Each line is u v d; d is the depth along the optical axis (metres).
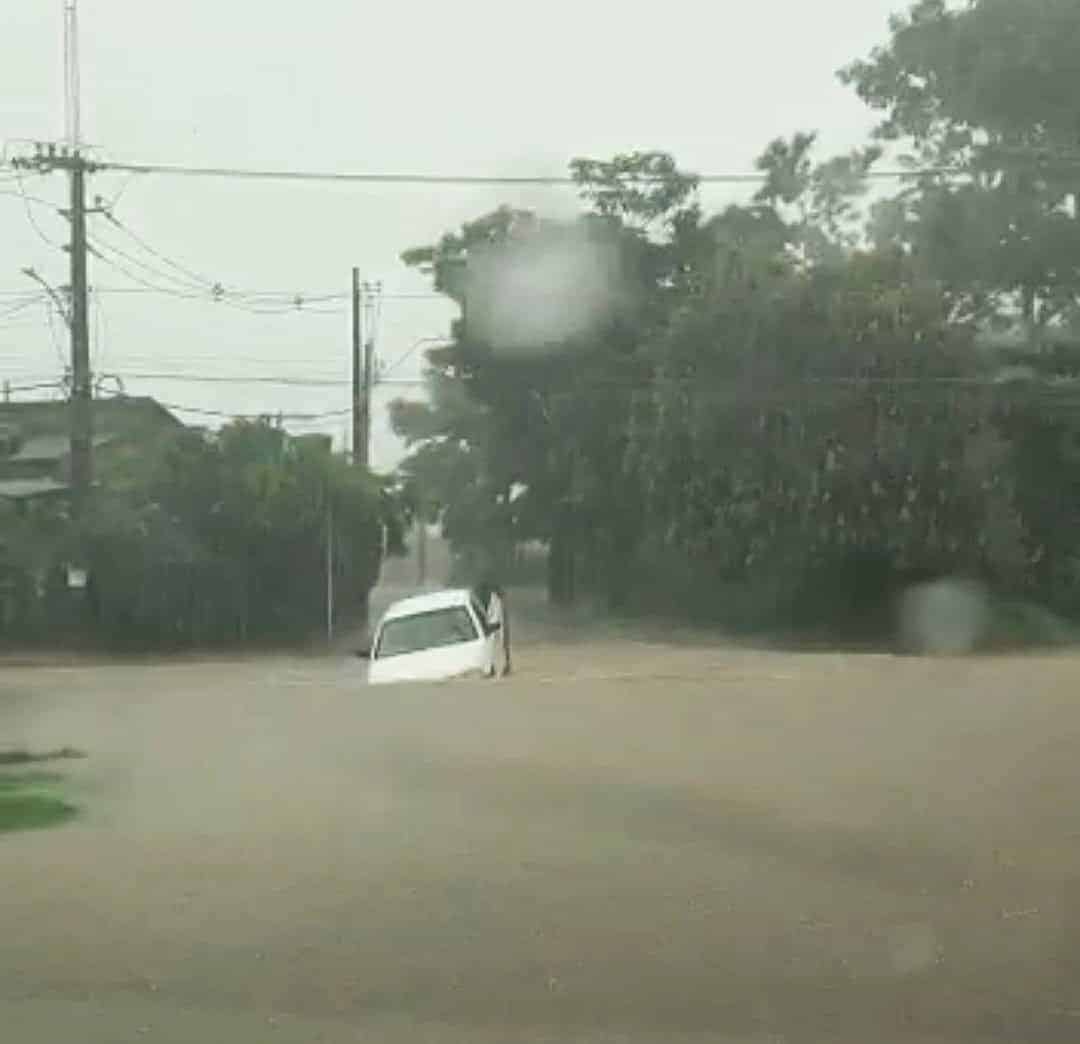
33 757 12.49
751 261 32.31
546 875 8.20
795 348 31.17
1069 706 13.98
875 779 10.63
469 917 7.42
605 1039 5.83
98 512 35.41
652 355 35.75
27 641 35.41
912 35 34.47
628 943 6.99
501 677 18.81
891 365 30.91
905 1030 5.90
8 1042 5.84
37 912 7.56
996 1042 5.78
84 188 33.41
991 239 33.97
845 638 33.06
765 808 9.73
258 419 38.25
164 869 8.41
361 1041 5.83
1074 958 6.70
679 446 32.16
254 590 37.09
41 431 47.56
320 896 7.82
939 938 7.02
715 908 7.54
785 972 6.57
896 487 30.94
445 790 10.52
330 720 14.11
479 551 51.66
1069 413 32.22
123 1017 6.11
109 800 10.45
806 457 31.02
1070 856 8.44
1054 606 33.00
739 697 14.95
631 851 8.69
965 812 9.55
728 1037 5.84
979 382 31.30
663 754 11.76
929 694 14.98
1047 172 33.41
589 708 14.34
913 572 32.50
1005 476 31.41
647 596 39.16
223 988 6.44
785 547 31.61
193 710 15.34
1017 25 33.34
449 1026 5.98
